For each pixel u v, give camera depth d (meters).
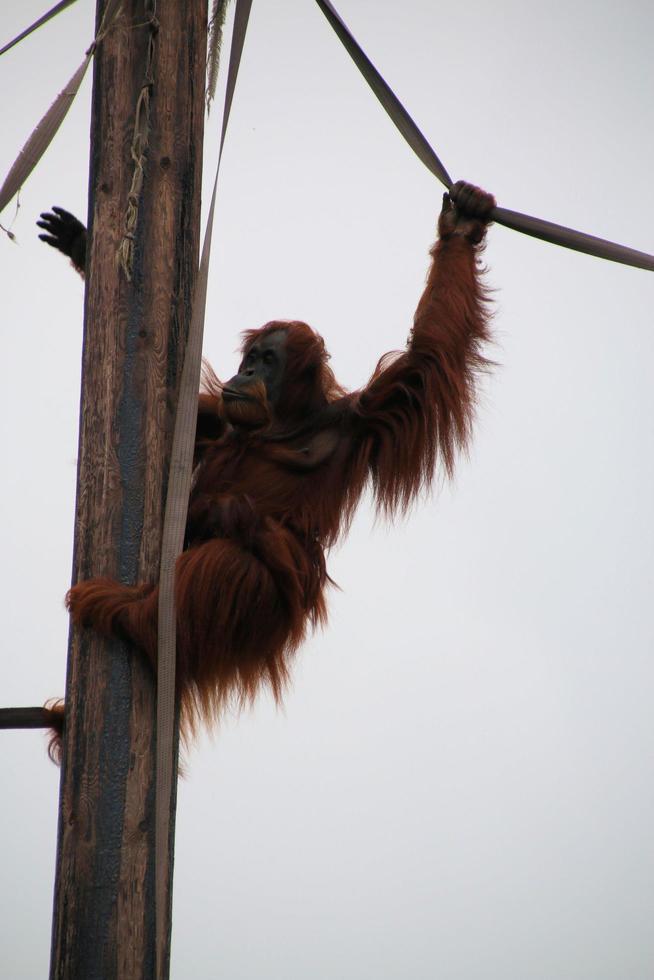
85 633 13.45
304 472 16.89
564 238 15.82
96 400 13.52
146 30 14.03
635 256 15.16
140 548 13.41
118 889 12.80
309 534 16.61
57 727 17.16
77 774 13.16
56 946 12.82
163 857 11.20
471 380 17.06
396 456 16.89
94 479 13.49
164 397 13.57
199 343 11.94
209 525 15.92
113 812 13.03
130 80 13.95
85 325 13.75
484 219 16.92
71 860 12.91
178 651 15.22
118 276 13.59
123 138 13.85
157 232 13.70
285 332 17.38
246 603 15.41
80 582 13.48
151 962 12.79
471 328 17.00
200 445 17.83
